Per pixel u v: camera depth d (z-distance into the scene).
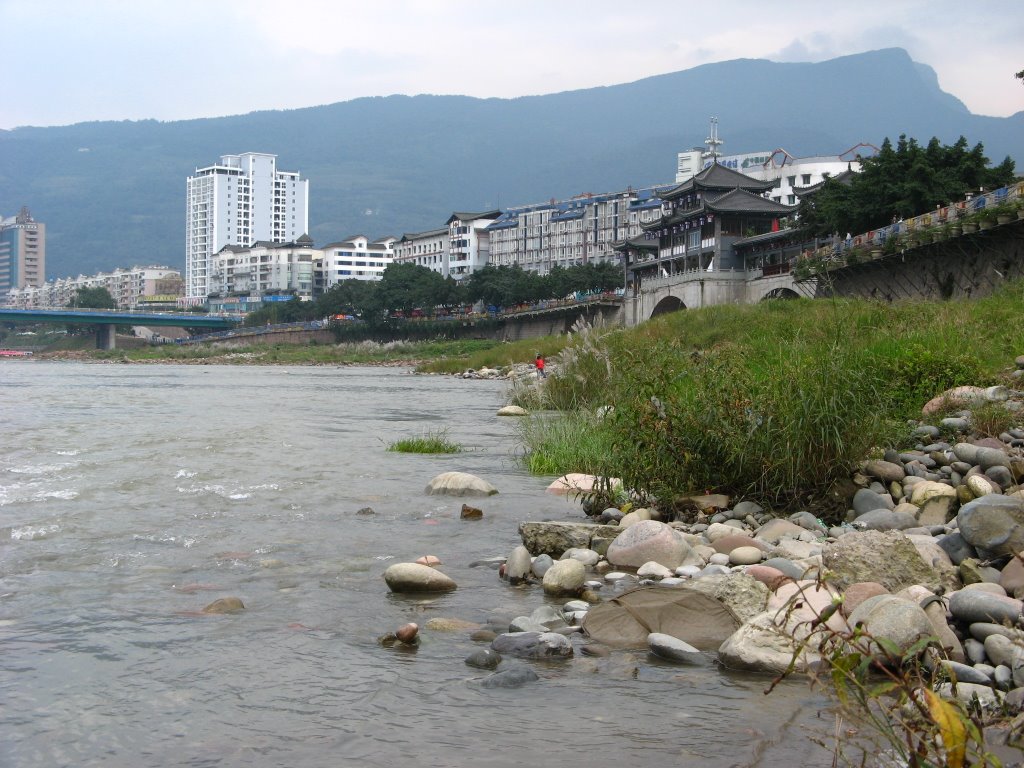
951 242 38.69
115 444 16.05
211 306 199.38
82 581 6.68
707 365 10.38
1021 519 6.32
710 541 8.06
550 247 147.00
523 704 4.42
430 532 8.67
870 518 8.19
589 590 6.46
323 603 6.18
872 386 9.45
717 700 4.48
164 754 3.84
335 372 70.56
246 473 12.48
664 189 134.75
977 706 3.81
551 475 12.71
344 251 186.12
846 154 111.31
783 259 67.69
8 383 46.56
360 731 4.09
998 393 11.80
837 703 4.37
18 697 4.46
